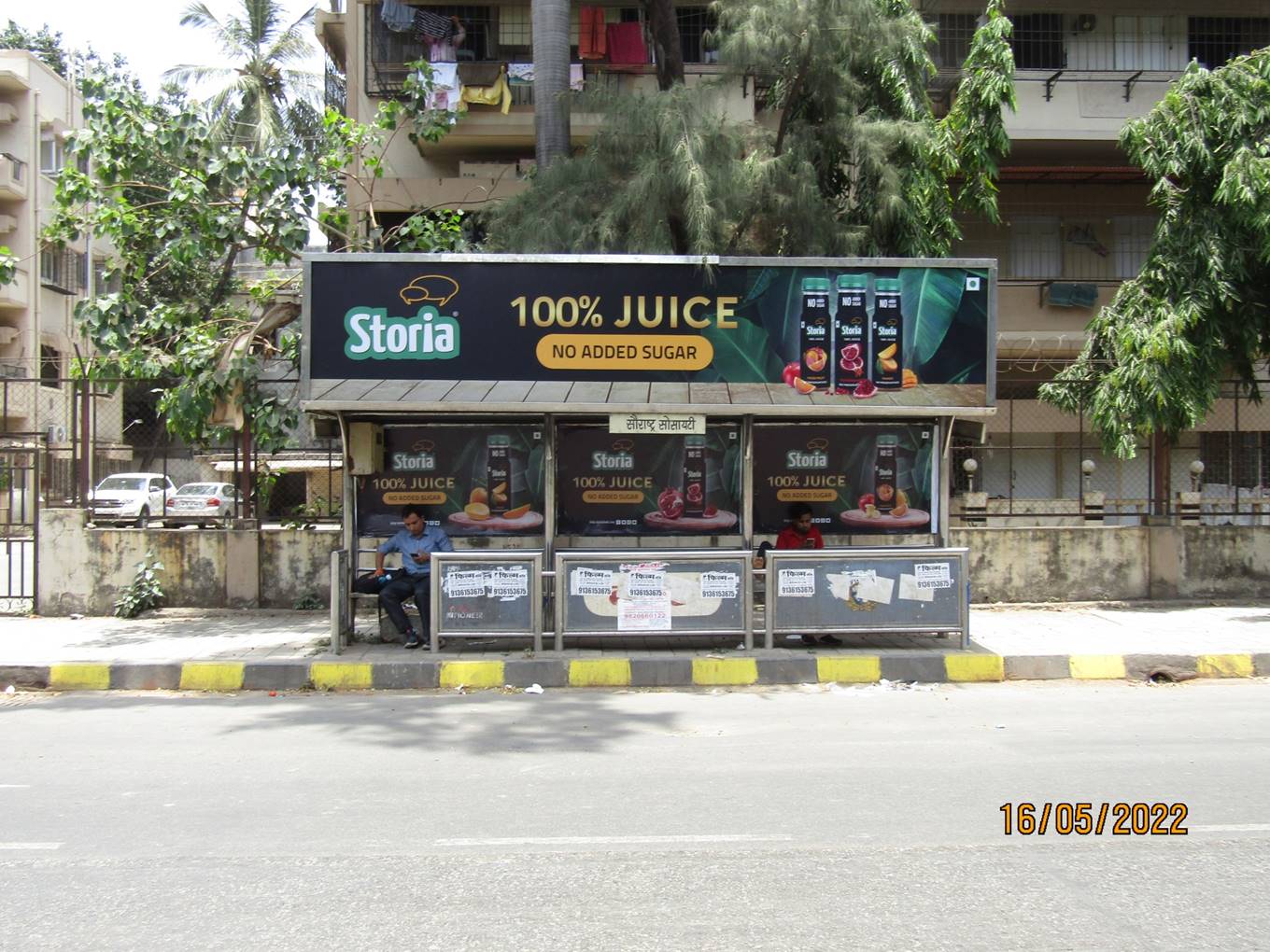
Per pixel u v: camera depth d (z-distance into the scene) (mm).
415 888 4562
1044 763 6594
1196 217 12727
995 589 12883
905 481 11750
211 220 11883
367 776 6391
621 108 12508
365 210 15523
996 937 4039
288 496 15531
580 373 10062
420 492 11359
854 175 13773
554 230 12312
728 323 10109
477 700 8789
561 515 11422
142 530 12375
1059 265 20969
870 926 4145
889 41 13164
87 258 26688
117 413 14617
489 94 18609
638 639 10266
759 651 9820
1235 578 13086
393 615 10086
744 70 13180
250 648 10172
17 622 11820
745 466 10789
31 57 28656
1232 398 14148
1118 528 12984
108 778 6355
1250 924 4172
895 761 6664
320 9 22000
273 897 4469
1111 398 12453
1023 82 19609
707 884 4590
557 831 5320
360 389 9914
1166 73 19656
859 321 10164
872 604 9742
